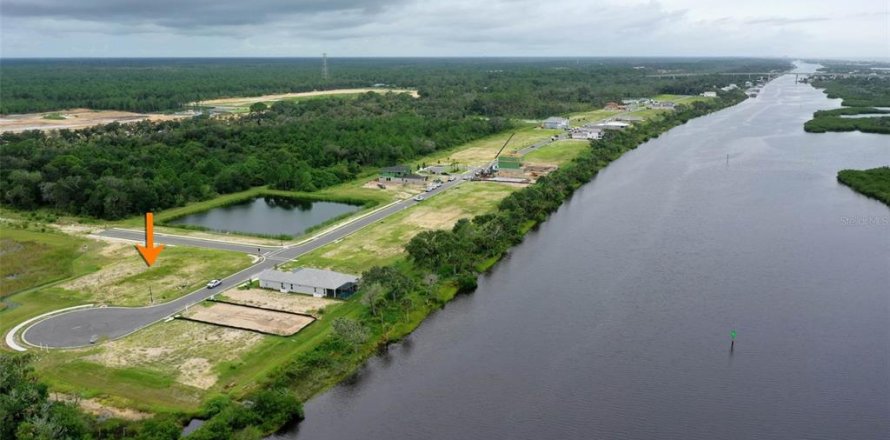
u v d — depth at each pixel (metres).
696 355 115.44
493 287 147.38
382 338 120.50
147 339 118.75
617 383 106.50
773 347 118.00
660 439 92.00
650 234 185.62
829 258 163.88
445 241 155.62
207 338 118.62
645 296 141.25
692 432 93.56
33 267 158.75
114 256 167.75
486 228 173.88
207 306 133.25
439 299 138.00
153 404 97.38
